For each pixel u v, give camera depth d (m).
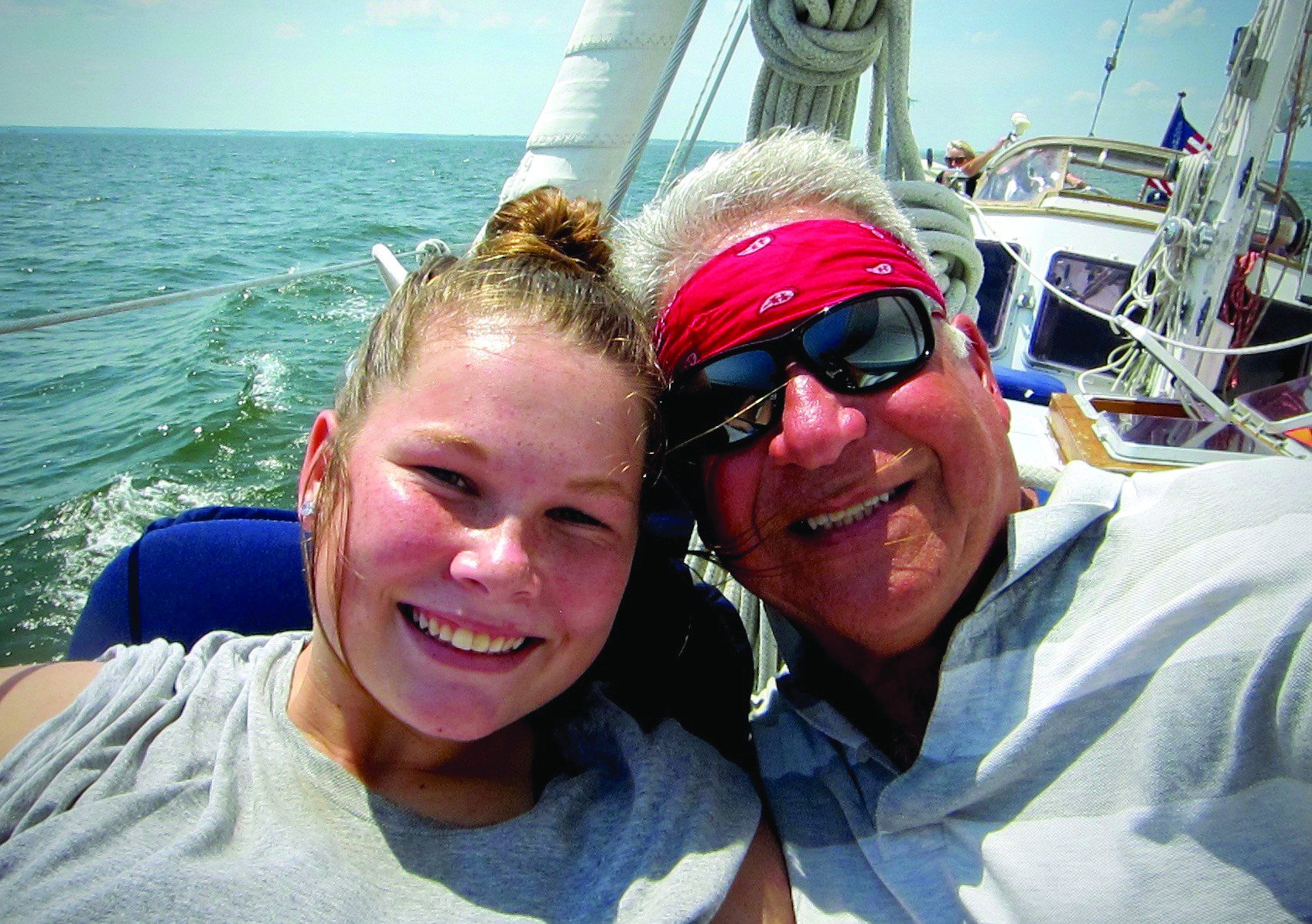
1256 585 0.36
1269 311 1.85
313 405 3.12
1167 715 0.36
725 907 0.41
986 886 0.39
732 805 0.45
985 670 0.41
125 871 0.34
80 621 0.69
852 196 0.49
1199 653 0.36
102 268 6.45
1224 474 0.40
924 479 0.43
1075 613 0.40
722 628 0.60
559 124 0.80
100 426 2.97
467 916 0.37
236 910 0.34
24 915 0.32
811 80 0.83
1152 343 1.01
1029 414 1.13
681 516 0.54
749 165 0.49
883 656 0.46
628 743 0.45
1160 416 0.92
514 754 0.48
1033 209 2.07
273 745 0.41
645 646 0.55
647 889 0.38
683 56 0.78
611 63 0.78
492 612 0.36
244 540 0.69
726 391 0.44
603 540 0.40
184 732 0.42
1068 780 0.39
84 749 0.39
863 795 0.45
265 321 4.32
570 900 0.39
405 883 0.38
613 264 0.48
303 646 0.48
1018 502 0.48
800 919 0.43
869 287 0.42
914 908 0.41
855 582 0.43
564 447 0.37
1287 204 1.76
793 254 0.43
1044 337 1.91
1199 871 0.35
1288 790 0.34
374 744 0.42
